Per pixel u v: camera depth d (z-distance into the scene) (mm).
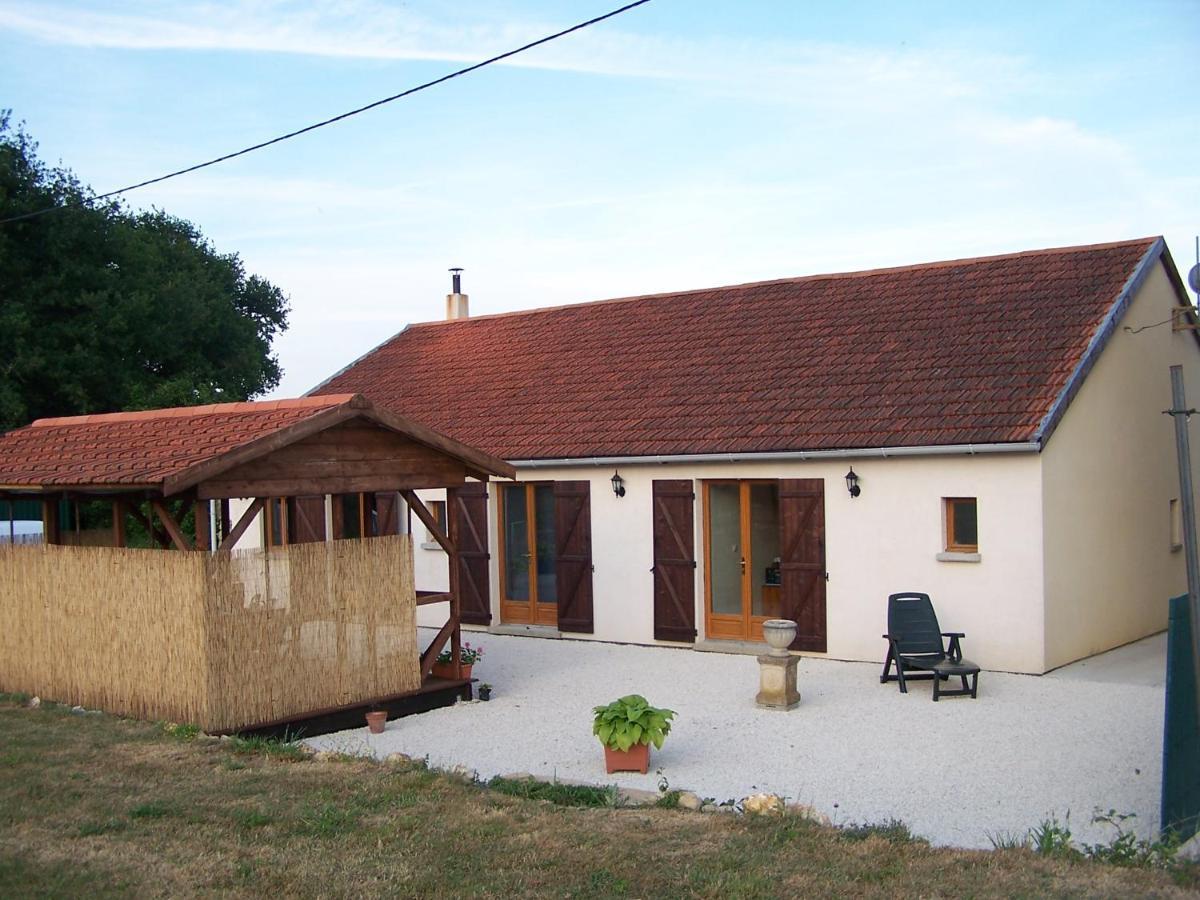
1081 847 7891
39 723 11594
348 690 12281
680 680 14383
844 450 14961
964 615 14359
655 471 16844
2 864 7441
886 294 18781
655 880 7129
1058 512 14336
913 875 7145
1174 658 7766
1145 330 17062
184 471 10695
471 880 7164
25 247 30984
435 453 13406
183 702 11305
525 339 22859
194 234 48594
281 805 8766
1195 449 18766
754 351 18656
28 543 13336
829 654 15383
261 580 11547
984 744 10906
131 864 7461
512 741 11555
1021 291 17172
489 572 18750
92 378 31547
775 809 8641
